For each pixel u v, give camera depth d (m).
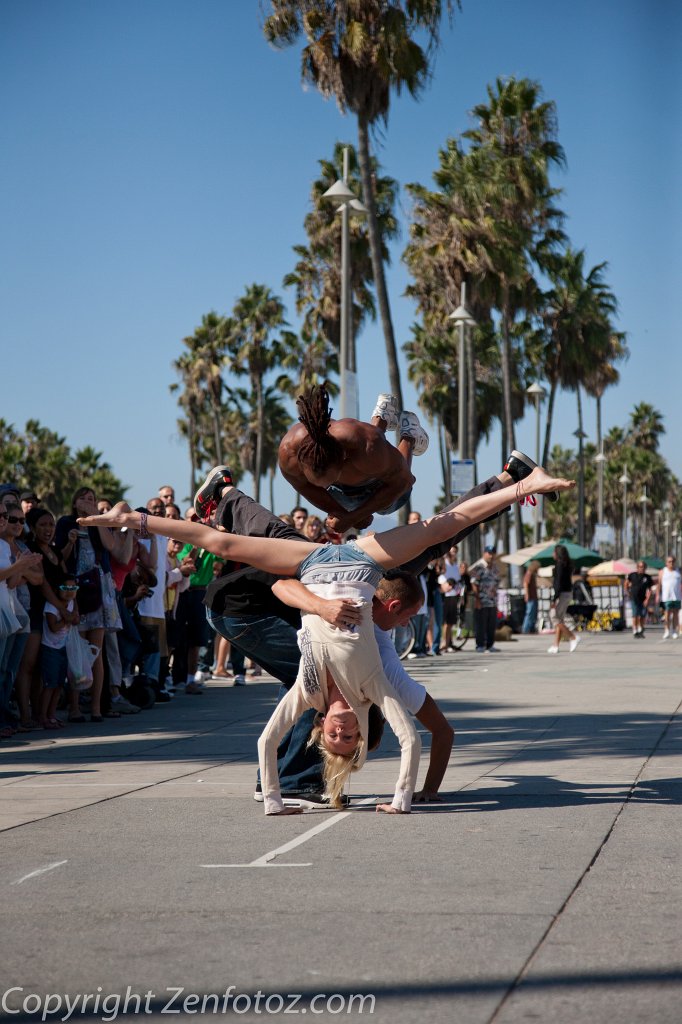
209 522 6.47
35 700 10.51
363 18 24.33
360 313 42.91
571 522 95.12
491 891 4.05
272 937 3.55
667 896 3.95
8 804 6.21
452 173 38.84
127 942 3.54
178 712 11.16
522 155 39.62
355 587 5.54
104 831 5.37
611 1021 2.81
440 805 5.88
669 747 7.86
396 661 5.94
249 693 13.21
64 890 4.23
